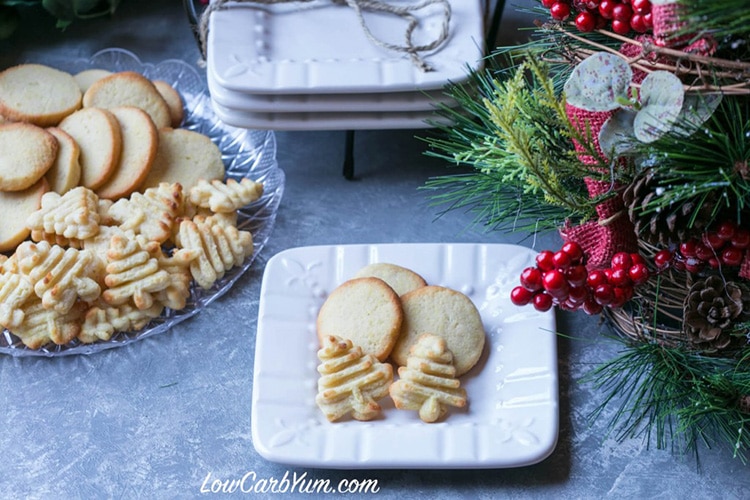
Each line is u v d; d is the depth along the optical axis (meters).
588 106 0.73
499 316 0.88
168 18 1.08
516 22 1.03
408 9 0.95
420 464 0.81
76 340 0.89
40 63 1.04
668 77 0.72
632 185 0.74
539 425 0.82
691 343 0.80
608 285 0.76
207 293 0.91
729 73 0.72
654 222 0.74
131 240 0.89
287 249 0.92
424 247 0.90
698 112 0.73
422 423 0.83
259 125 0.92
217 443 0.85
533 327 0.86
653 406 0.85
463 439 0.82
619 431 0.85
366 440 0.82
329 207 0.96
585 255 0.79
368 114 0.92
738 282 0.79
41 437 0.85
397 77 0.90
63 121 0.96
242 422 0.86
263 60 0.91
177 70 1.03
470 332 0.86
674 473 0.83
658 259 0.78
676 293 0.82
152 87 0.99
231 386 0.88
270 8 0.95
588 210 0.78
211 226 0.92
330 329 0.86
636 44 0.74
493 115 0.76
